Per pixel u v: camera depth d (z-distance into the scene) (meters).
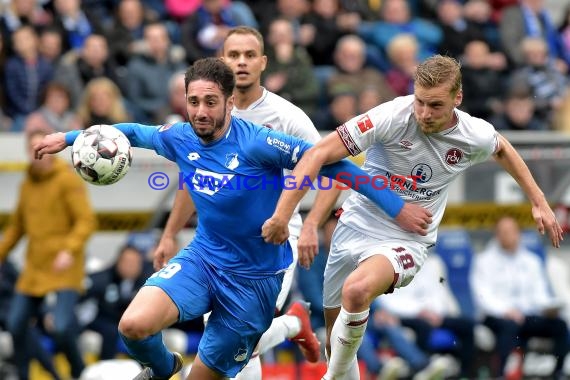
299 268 37.03
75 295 35.41
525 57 49.56
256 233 22.42
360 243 23.78
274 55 42.81
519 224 41.59
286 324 26.48
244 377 25.81
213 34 44.56
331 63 47.28
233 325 22.59
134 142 23.12
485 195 41.16
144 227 37.97
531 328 41.19
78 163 22.12
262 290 22.77
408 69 46.38
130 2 44.81
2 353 38.00
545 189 41.19
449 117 22.14
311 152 21.84
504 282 40.84
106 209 37.88
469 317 40.09
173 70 43.53
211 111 21.53
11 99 41.97
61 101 38.84
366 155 23.95
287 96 42.41
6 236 36.12
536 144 41.25
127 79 42.59
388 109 22.48
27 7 43.75
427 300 40.09
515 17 51.00
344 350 23.17
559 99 48.72
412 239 23.62
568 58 53.69
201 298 22.27
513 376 41.22
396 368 36.97
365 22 50.41
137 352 21.56
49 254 35.28
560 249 43.44
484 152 23.12
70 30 44.34
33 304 35.44
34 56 42.22
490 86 47.53
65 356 35.50
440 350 40.56
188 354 37.41
